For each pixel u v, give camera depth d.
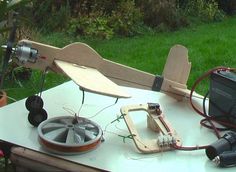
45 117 1.17
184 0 4.76
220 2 5.11
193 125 1.22
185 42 3.74
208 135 1.17
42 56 1.16
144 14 4.25
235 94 1.15
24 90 2.43
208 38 3.89
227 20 4.84
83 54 1.19
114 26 3.96
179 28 4.33
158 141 1.08
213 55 3.32
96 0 4.09
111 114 1.27
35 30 3.09
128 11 4.07
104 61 1.22
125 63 3.10
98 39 3.74
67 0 3.91
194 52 3.39
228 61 3.19
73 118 1.11
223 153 1.00
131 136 1.11
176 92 1.34
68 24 3.77
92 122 1.11
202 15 4.71
